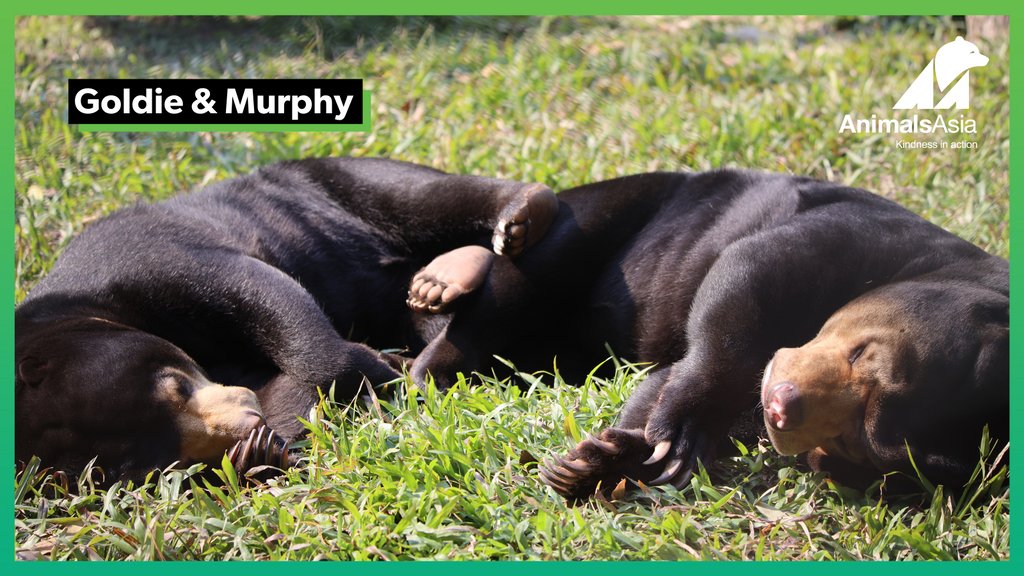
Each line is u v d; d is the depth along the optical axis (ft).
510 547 15.80
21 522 17.07
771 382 16.65
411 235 23.67
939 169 30.66
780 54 38.81
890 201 20.67
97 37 41.37
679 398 17.88
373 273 23.67
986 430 16.62
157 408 17.89
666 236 21.79
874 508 16.88
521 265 21.83
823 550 15.99
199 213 22.31
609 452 17.06
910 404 16.46
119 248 20.86
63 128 32.65
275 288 20.44
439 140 32.32
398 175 23.98
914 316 16.83
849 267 18.61
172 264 20.47
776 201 20.88
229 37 41.22
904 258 18.56
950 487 16.94
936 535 16.43
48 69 37.81
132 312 20.29
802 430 16.62
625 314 21.59
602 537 15.87
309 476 17.62
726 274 18.71
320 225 23.59
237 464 17.67
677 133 32.65
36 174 30.35
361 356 20.15
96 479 17.75
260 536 16.35
